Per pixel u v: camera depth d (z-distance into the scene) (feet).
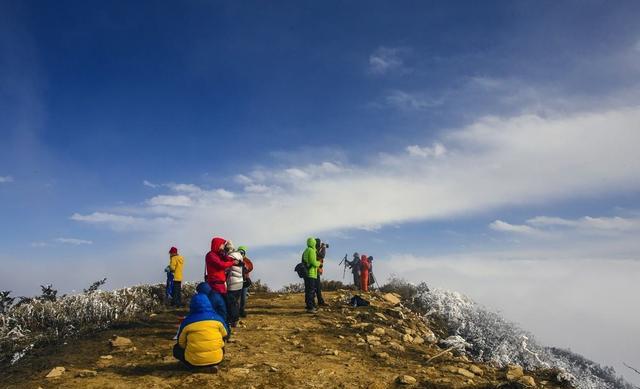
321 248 50.03
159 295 53.47
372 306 49.67
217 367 24.81
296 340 33.58
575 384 27.20
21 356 29.19
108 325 37.73
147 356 27.99
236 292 35.86
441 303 57.11
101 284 48.62
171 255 48.49
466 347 44.73
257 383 23.47
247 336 34.22
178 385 22.58
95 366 25.75
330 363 27.94
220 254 32.73
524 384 24.79
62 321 39.06
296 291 68.18
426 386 23.98
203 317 24.75
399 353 31.99
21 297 42.29
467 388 23.73
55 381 22.91
